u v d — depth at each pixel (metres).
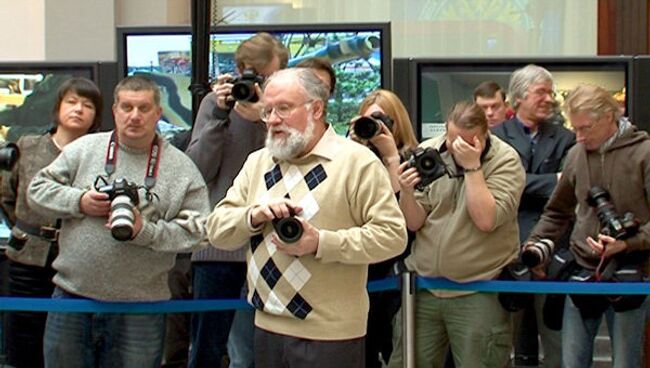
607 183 4.80
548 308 4.85
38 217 4.90
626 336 4.86
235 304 4.72
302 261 3.96
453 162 4.79
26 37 7.83
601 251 4.69
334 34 6.18
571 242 4.96
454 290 4.79
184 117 6.21
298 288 3.96
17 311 4.66
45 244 4.90
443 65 6.18
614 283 4.80
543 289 4.80
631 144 4.77
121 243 4.28
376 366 4.99
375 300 4.96
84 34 7.77
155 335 4.50
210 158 4.66
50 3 7.75
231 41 6.13
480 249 4.72
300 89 3.97
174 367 4.75
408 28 7.97
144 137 4.35
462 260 4.73
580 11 7.88
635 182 4.75
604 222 4.70
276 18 8.05
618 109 4.81
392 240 3.97
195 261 4.81
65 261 4.36
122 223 4.07
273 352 4.05
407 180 4.62
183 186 4.42
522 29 7.91
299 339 3.98
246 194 4.20
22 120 6.16
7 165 4.66
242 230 4.04
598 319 4.90
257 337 4.12
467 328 4.78
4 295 5.04
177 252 4.38
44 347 4.53
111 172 4.35
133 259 4.31
